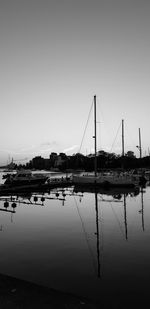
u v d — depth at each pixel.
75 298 7.80
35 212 26.12
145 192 43.56
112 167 133.00
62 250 14.06
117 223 20.86
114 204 31.17
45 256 13.09
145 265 11.84
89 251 13.86
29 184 48.69
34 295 7.85
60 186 52.56
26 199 35.62
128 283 10.06
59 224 20.62
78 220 22.16
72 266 11.78
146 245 14.83
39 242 15.59
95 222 21.30
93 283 10.04
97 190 47.12
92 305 7.50
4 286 8.45
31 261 12.41
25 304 7.29
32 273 11.00
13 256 13.12
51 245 14.96
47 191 44.94
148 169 99.56
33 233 17.80
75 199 35.78
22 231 18.38
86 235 17.19
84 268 11.55
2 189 40.44
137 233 17.61
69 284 9.95
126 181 50.06
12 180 47.03
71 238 16.50
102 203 32.06
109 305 8.29
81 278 10.52
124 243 15.30
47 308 7.13
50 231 18.33
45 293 8.01
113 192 43.81
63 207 29.31
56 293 8.04
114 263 12.09
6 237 16.78
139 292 9.33
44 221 21.75
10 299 7.57
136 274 10.89
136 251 13.80
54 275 10.79
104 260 12.50
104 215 24.38
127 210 27.00
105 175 53.78
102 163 137.50
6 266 11.79
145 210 26.86
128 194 40.91
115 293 9.22
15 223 21.08
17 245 15.02
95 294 9.14
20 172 48.91
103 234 17.42
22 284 8.62
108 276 10.68
